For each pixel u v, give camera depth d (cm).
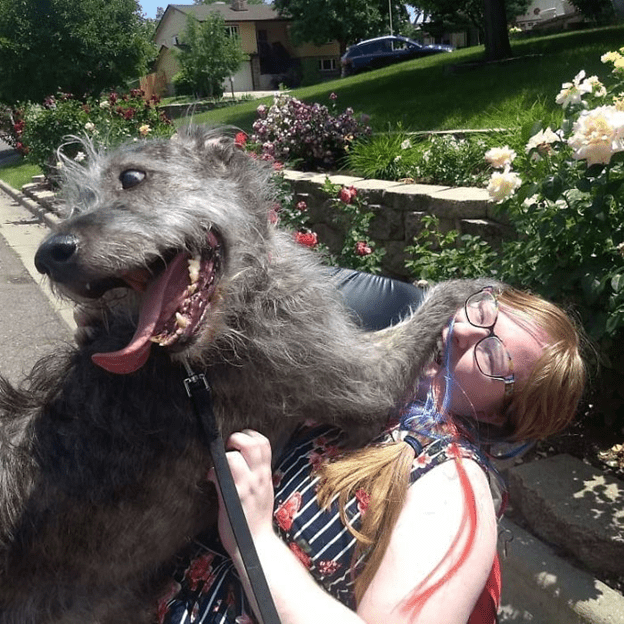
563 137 160
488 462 82
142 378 80
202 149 99
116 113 543
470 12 974
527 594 133
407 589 69
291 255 96
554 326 83
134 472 79
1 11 957
